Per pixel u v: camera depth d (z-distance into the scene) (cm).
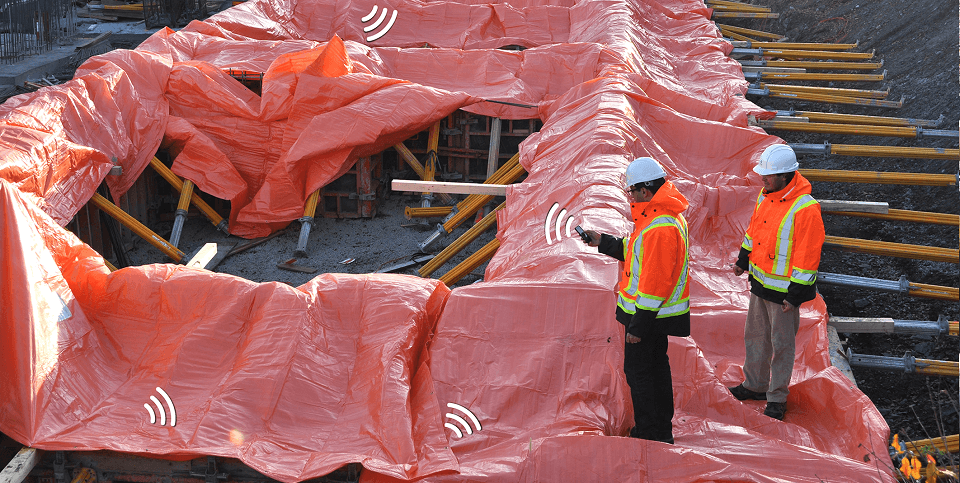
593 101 926
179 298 526
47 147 780
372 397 455
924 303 782
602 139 764
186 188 989
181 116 1035
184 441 431
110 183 921
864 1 1630
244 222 1004
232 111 1017
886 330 587
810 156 1202
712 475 386
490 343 488
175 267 550
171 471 434
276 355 477
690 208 728
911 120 1055
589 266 527
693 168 914
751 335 474
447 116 1093
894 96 1274
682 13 1582
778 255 443
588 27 1395
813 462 405
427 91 1021
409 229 1038
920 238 912
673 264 384
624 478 392
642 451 398
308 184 998
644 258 387
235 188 996
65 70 1432
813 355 522
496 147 1072
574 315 486
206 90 1022
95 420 459
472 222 1061
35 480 447
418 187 708
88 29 1706
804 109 1344
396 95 1005
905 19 1448
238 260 958
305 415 455
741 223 736
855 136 1196
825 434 463
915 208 989
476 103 1050
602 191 644
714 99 1145
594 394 456
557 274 526
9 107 834
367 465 407
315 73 1001
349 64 1041
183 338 500
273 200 1000
